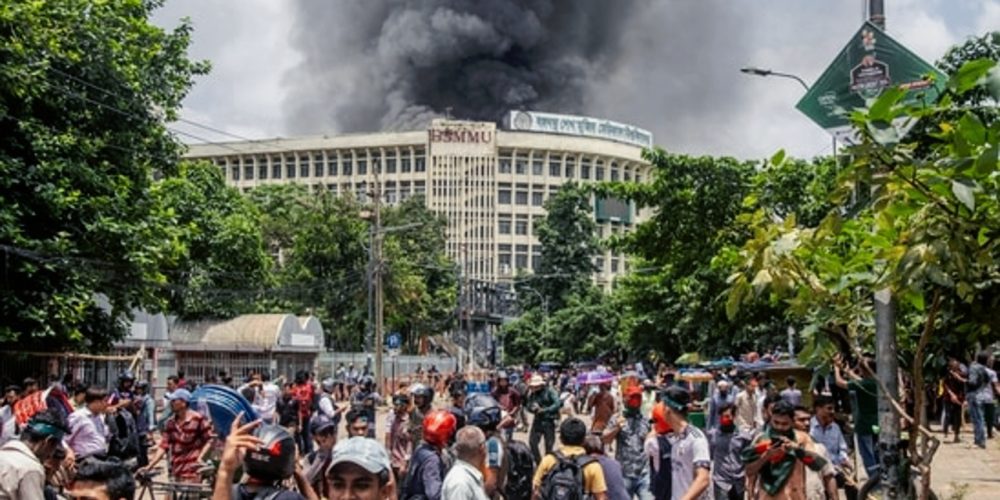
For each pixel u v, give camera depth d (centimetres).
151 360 3066
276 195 6994
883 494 610
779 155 703
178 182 2552
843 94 639
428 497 658
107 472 470
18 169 1936
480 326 7962
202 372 3753
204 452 833
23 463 551
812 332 579
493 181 11838
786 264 554
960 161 454
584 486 699
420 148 11931
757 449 664
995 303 578
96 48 2150
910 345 917
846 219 556
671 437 838
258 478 376
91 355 2216
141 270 2194
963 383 1723
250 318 3800
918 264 485
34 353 2028
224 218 3800
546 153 12106
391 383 4138
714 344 3400
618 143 12400
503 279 10156
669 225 2483
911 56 621
